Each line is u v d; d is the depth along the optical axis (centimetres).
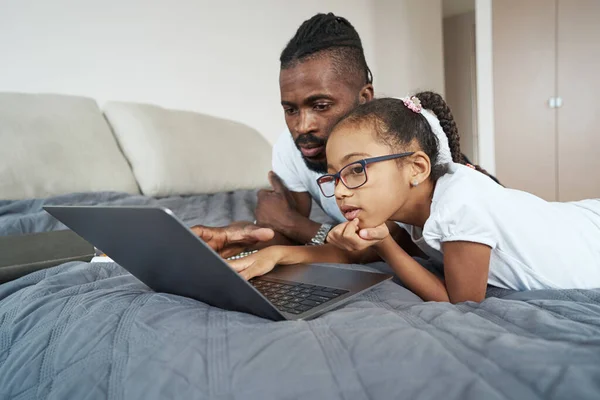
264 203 131
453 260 77
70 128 183
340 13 335
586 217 90
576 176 320
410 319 57
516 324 56
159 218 47
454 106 467
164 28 248
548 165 325
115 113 209
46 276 89
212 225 147
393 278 90
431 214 80
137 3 238
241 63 279
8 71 202
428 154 84
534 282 82
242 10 279
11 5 201
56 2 213
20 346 61
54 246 104
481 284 77
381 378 42
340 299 67
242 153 232
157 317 57
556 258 81
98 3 225
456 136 105
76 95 220
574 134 317
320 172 117
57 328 60
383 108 81
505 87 329
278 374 43
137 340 53
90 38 223
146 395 45
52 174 167
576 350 43
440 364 42
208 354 47
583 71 312
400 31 377
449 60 466
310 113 110
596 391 37
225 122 245
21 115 174
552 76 318
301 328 52
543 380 39
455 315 57
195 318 56
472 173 83
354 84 111
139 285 78
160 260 59
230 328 53
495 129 334
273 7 295
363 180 77
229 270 51
